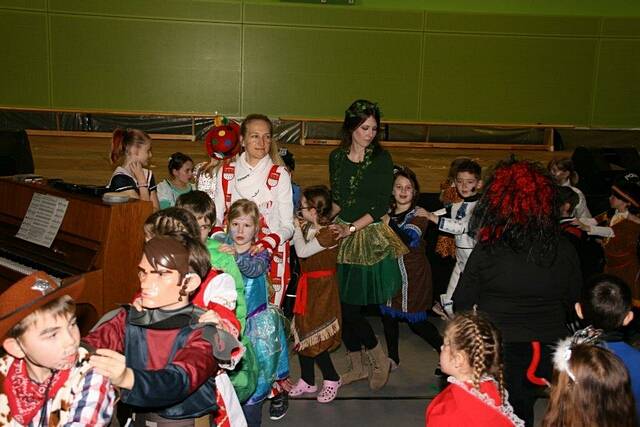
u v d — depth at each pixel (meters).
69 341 1.68
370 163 4.06
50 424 1.70
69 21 13.00
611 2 13.92
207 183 4.41
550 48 13.86
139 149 4.25
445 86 13.84
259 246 3.12
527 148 13.59
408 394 4.08
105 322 1.97
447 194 4.93
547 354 2.80
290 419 3.71
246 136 3.62
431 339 4.22
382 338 5.05
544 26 13.77
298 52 13.53
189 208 2.77
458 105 13.91
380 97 13.78
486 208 2.86
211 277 2.25
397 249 4.01
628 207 4.72
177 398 1.70
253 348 2.94
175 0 13.16
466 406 2.20
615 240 4.70
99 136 12.91
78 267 3.42
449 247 4.91
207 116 13.30
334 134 13.40
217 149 3.99
